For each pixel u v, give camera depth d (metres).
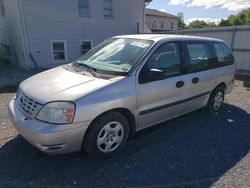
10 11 13.48
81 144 2.85
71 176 2.77
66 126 2.63
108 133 3.08
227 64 5.10
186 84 3.96
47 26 13.56
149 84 3.35
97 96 2.81
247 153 3.44
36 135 2.60
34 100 2.77
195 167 3.03
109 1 15.98
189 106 4.25
